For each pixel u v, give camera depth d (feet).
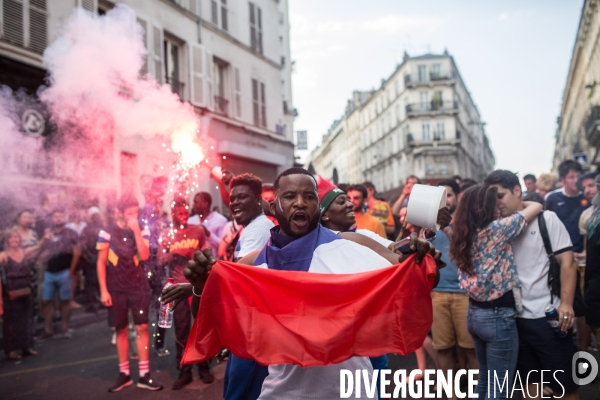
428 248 6.51
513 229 10.08
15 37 32.63
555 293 10.14
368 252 6.89
